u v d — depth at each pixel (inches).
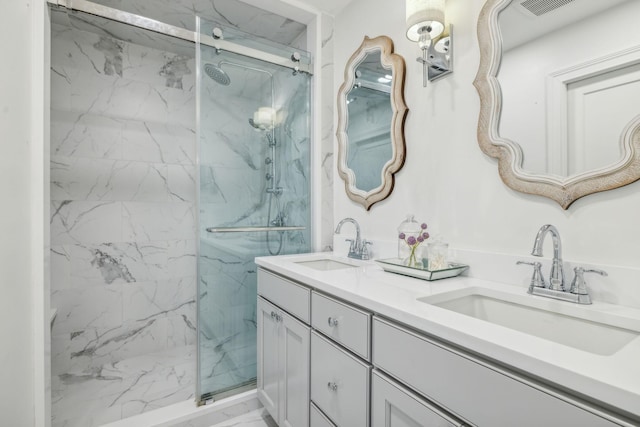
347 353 39.9
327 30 81.7
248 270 73.9
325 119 81.1
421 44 49.9
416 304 33.7
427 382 29.3
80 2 58.1
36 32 53.5
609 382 18.3
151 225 94.7
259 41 74.6
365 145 70.9
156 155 95.4
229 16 81.9
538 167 40.9
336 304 42.2
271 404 60.1
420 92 58.1
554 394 20.7
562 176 38.7
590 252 36.6
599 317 31.4
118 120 90.2
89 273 86.5
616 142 34.5
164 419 62.4
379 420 34.8
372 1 69.9
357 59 72.5
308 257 70.2
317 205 80.7
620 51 34.5
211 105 69.2
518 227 43.3
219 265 70.2
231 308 71.6
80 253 85.4
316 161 80.8
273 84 76.6
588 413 19.2
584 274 36.3
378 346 35.3
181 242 99.1
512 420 22.8
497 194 45.8
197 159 67.8
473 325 27.4
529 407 21.9
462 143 50.6
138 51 93.0
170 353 94.0
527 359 21.8
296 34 90.5
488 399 24.3
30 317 51.9
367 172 70.2
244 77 73.2
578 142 37.5
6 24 46.8
